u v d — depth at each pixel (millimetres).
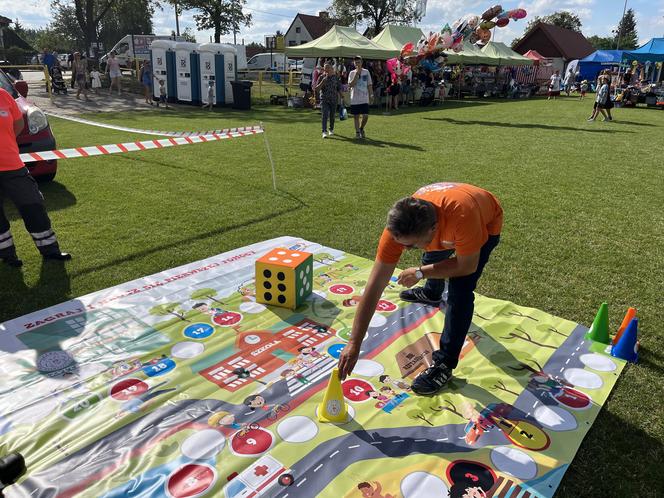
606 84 15945
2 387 2738
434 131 13203
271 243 4945
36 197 4211
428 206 2176
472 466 2297
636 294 4090
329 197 6543
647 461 2377
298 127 13328
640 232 5543
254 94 23453
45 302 3756
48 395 2689
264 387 2822
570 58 45500
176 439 2412
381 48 19016
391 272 2377
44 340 3188
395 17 40969
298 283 3652
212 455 2322
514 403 2740
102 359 3021
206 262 4461
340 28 18734
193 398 2711
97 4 40312
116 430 2461
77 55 18562
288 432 2480
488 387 2875
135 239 5008
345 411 2578
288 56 18859
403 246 2299
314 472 2242
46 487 2115
